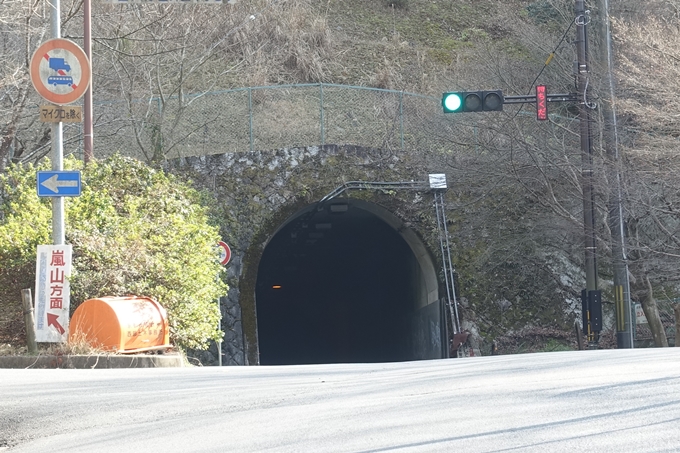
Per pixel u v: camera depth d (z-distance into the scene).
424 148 26.67
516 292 25.72
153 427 7.15
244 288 24.22
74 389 9.80
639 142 20.33
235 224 24.55
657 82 19.39
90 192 17.14
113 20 27.81
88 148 19.80
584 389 7.39
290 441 5.91
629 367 8.94
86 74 14.37
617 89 21.84
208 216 23.77
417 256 27.77
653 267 22.27
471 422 6.13
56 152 14.73
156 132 25.97
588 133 20.70
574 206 24.30
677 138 19.30
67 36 23.95
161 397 8.89
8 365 13.90
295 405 7.76
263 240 24.64
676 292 26.36
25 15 21.95
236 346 23.77
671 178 19.84
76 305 15.25
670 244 22.83
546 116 19.36
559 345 25.50
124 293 15.62
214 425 6.93
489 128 24.58
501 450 5.13
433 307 27.19
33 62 14.20
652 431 5.46
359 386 9.00
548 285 25.92
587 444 5.17
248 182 24.86
